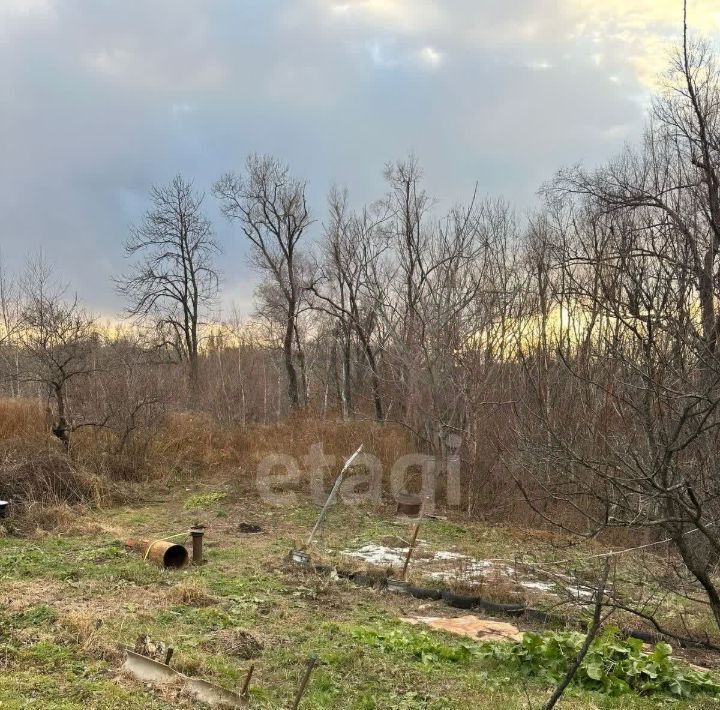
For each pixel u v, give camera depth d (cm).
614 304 595
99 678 500
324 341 3428
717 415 528
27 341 1838
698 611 809
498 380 1586
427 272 2072
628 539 1124
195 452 1728
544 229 1886
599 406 935
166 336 3641
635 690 575
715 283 640
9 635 568
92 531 1084
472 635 713
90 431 1614
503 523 1339
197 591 751
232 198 3183
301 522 1287
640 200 1177
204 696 482
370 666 575
